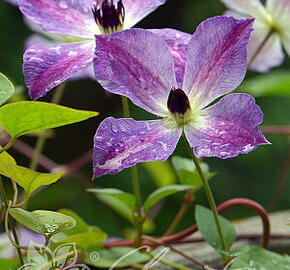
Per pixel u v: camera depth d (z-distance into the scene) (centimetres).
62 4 51
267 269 51
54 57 49
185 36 51
